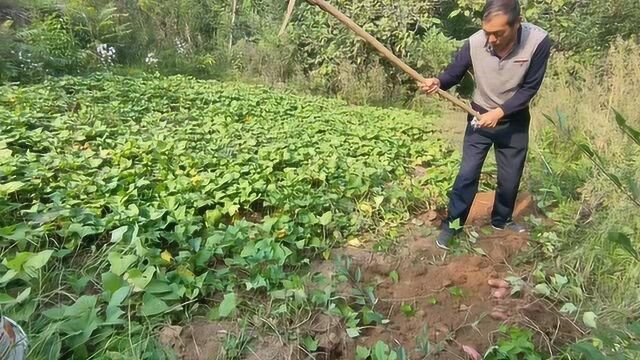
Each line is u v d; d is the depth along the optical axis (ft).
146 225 12.64
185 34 39.93
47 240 11.76
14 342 7.98
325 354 10.22
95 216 12.92
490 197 17.02
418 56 30.89
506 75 12.76
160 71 35.35
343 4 32.48
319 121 23.77
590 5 27.81
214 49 39.68
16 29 33.50
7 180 14.51
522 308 11.38
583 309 11.46
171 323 10.27
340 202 15.61
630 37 25.63
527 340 10.19
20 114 19.98
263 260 11.80
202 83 30.12
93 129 19.42
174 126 21.67
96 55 33.24
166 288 10.52
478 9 31.14
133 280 10.15
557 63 24.81
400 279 12.63
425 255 13.61
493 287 12.37
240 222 13.35
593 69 23.24
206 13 41.75
